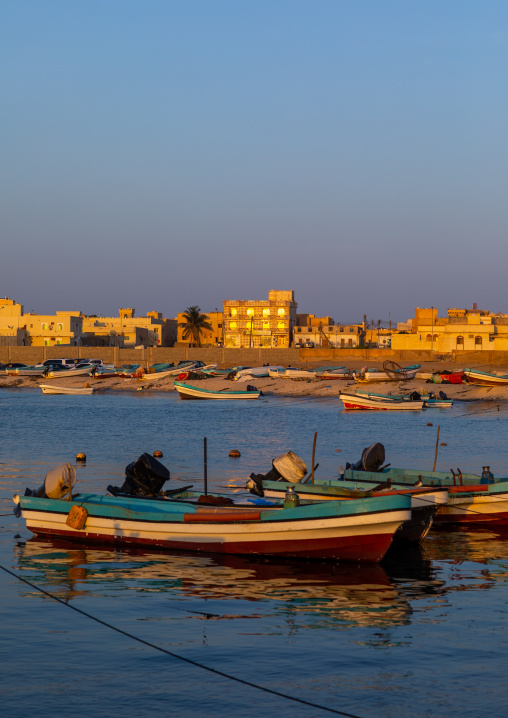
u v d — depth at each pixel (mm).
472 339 115625
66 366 109750
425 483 22172
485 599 14602
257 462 33469
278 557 17344
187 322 158500
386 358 114188
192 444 41062
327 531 16719
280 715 9758
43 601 14359
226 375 99062
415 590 15180
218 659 11531
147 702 10086
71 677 10852
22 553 17875
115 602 14320
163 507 19344
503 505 20719
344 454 36938
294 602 14359
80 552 17969
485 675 10992
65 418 59031
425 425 53188
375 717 9727
